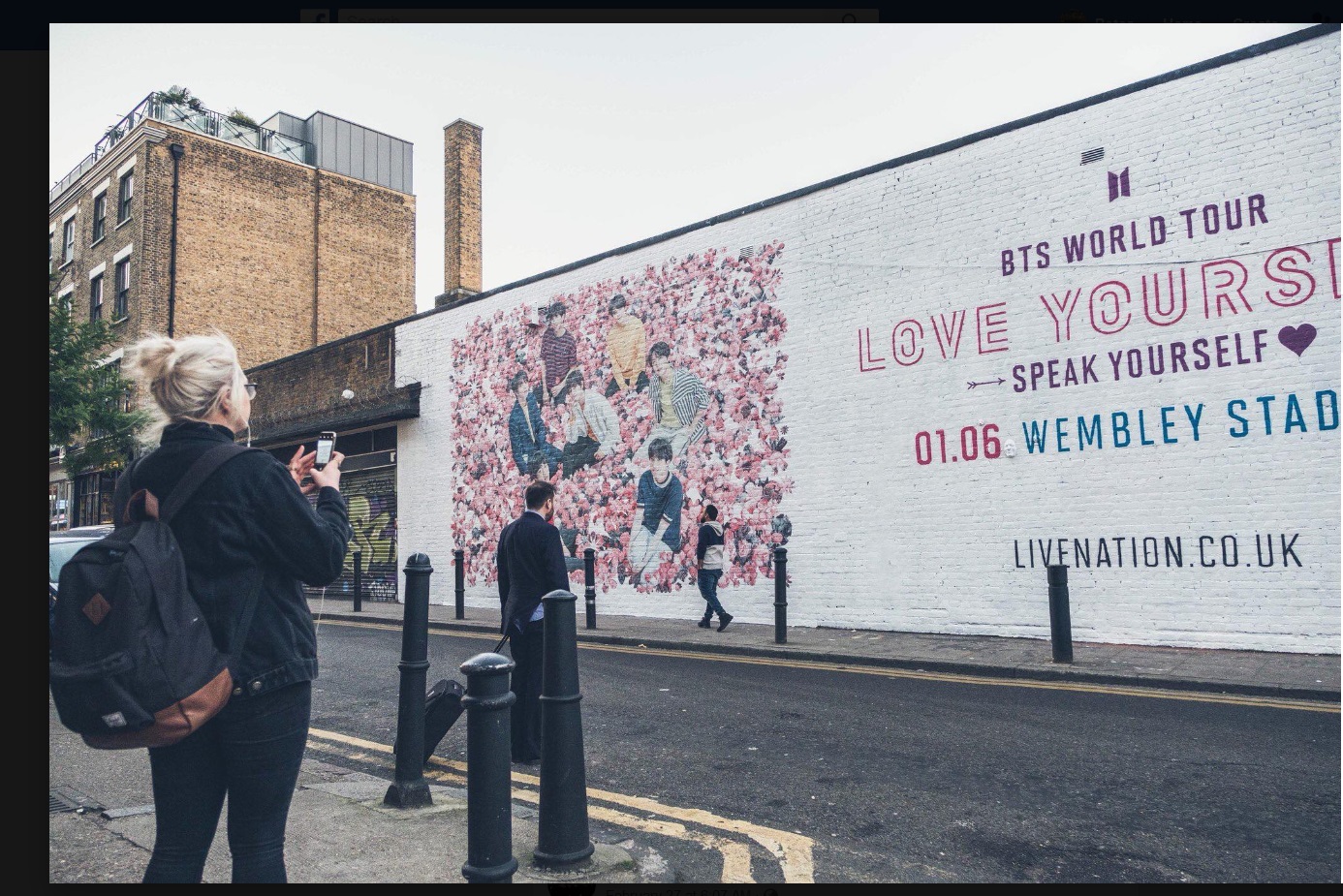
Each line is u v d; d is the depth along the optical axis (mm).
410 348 17703
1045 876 3305
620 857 3338
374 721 6324
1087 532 9039
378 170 28547
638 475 13312
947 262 10281
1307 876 3244
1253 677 6781
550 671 3316
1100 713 5957
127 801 4203
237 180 25031
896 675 7738
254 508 2090
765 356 11891
